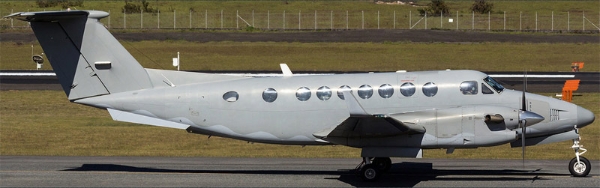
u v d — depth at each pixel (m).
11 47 163.25
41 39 50.72
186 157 61.22
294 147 68.38
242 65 145.75
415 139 47.56
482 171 52.59
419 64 147.88
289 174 51.62
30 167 54.41
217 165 56.19
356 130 46.81
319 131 49.88
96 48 51.22
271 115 50.22
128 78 51.59
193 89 51.25
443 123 47.19
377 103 49.16
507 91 49.69
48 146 68.62
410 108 48.97
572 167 49.31
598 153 64.31
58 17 49.78
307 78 50.88
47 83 118.00
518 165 55.75
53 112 95.06
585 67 141.62
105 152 64.94
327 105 49.62
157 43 175.00
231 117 50.72
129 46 168.88
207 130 51.44
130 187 45.88
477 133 46.84
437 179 49.09
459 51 164.38
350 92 48.88
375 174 47.94
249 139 51.22
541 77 125.50
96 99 51.47
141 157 61.03
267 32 199.88
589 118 48.94
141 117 51.31
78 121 87.44
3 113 93.06
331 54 160.62
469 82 49.16
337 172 52.75
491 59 153.25
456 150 66.12
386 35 189.50
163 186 46.28
